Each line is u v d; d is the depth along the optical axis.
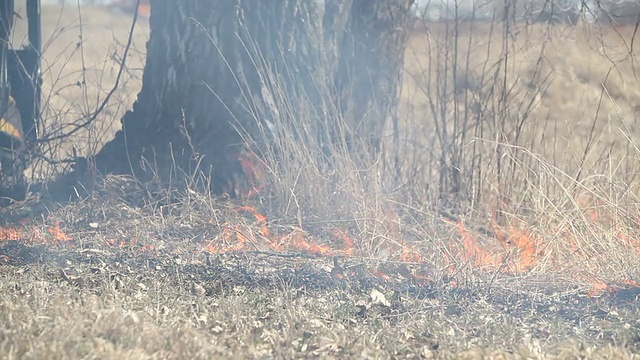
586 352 16.78
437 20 32.09
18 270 21.83
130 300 19.20
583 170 28.59
